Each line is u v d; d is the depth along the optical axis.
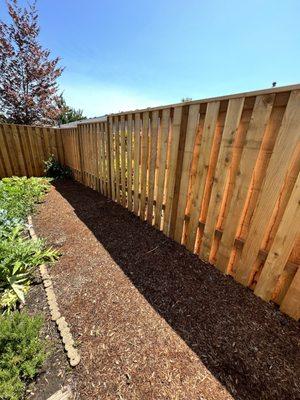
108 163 3.89
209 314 1.52
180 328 1.41
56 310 1.57
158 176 2.57
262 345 1.29
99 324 1.46
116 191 3.81
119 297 1.69
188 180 2.12
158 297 1.68
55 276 1.95
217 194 1.84
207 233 2.02
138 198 3.10
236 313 1.52
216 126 1.77
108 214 3.34
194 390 1.07
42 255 2.19
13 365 1.12
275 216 1.49
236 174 1.67
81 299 1.68
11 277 1.83
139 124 2.73
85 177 5.24
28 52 8.44
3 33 7.97
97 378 1.14
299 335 1.35
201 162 1.94
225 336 1.35
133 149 3.02
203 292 1.72
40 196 4.19
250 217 1.66
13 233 2.53
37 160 6.11
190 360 1.21
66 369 1.19
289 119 1.28
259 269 1.66
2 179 5.15
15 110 8.53
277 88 1.28
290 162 1.32
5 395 1.00
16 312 1.46
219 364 1.19
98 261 2.17
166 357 1.23
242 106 1.52
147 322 1.46
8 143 5.53
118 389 1.09
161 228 2.76
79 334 1.39
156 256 2.22
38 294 1.76
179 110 2.05
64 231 2.81
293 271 1.43
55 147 6.31
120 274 1.96
